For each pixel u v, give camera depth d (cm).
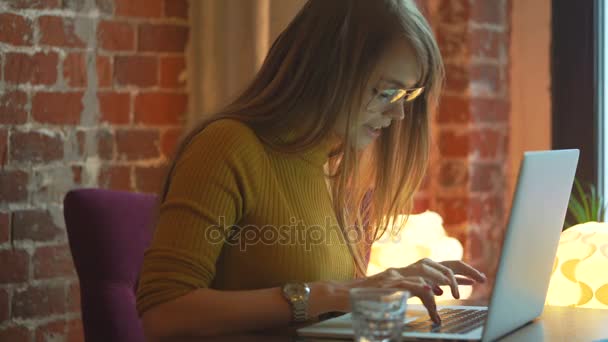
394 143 228
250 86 209
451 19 362
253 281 196
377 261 279
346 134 199
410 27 201
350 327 180
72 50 312
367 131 207
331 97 199
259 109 202
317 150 210
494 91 373
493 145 373
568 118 370
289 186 203
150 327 179
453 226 364
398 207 233
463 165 362
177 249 183
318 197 211
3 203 296
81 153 315
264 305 180
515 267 175
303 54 203
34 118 303
